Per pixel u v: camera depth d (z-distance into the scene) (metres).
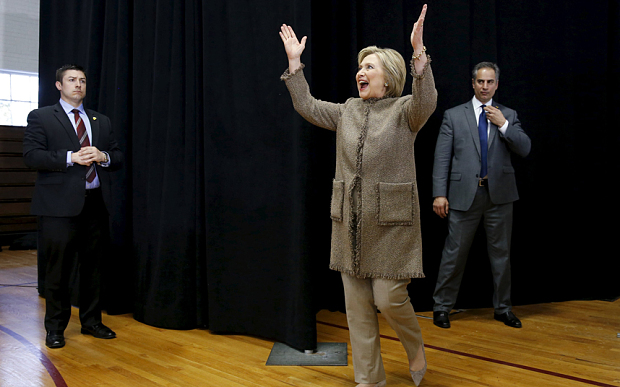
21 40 6.75
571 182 3.25
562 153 3.24
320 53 3.03
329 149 3.03
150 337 2.61
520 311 3.07
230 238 2.62
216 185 2.65
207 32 2.64
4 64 6.60
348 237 1.74
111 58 3.18
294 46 1.81
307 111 1.84
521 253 3.22
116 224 3.10
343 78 3.05
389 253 1.69
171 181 2.77
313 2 2.97
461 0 3.03
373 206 1.69
